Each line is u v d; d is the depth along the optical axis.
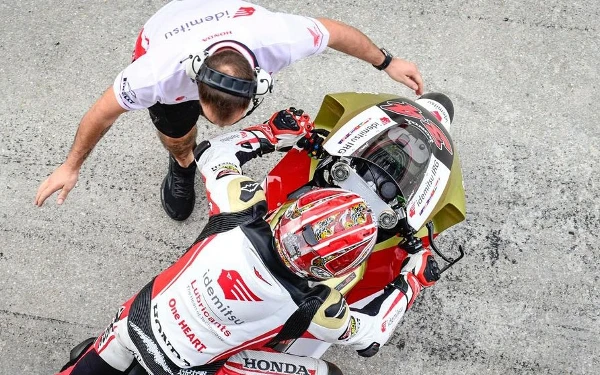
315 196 3.48
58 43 6.71
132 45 6.71
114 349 4.10
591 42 6.66
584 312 5.89
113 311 5.96
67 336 5.88
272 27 3.88
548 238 6.07
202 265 3.58
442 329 5.87
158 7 6.82
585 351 5.81
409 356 5.83
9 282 6.00
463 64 6.57
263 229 3.55
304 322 3.64
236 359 4.11
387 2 6.78
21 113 6.47
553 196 6.18
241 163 4.23
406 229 4.40
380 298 4.34
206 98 3.53
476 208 6.14
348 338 3.94
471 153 6.30
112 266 6.07
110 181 6.27
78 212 6.18
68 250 6.09
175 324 3.70
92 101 6.54
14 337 5.86
